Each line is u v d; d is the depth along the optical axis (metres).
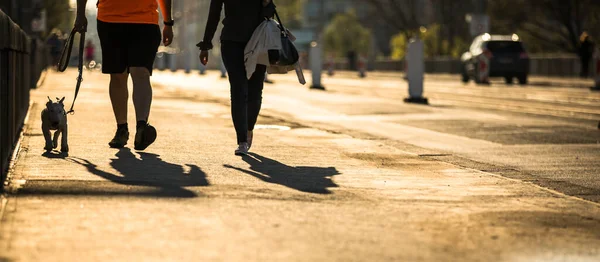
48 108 16.36
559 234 10.49
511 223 11.11
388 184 14.33
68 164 14.96
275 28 17.59
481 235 10.27
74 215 10.41
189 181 13.53
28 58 25.56
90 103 31.55
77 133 20.56
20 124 20.52
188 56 104.19
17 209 10.66
